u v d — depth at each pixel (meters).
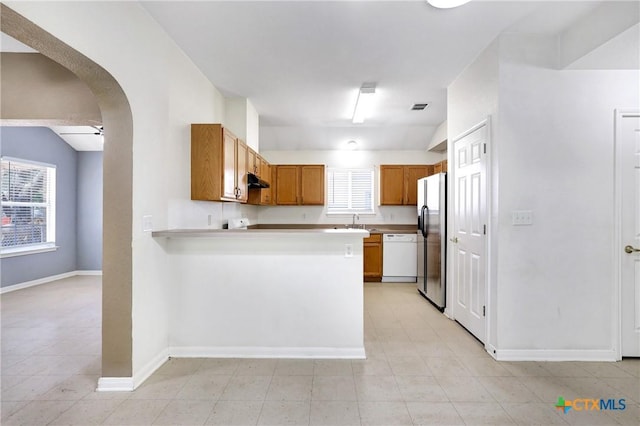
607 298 2.50
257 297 2.56
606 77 2.49
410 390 2.08
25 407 1.90
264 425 1.74
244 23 2.38
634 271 2.51
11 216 4.93
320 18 2.33
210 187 2.89
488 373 2.30
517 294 2.51
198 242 2.56
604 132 2.50
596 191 2.50
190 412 1.85
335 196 6.16
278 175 5.93
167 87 2.52
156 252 2.38
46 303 4.10
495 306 2.55
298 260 2.55
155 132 2.35
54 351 2.66
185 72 2.86
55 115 2.66
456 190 3.38
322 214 6.16
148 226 2.26
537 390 2.08
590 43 2.22
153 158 2.32
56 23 1.51
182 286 2.56
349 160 6.12
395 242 5.47
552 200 2.50
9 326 3.26
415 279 5.46
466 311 3.14
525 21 2.34
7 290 4.71
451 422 1.76
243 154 3.60
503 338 2.52
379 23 2.39
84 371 2.32
